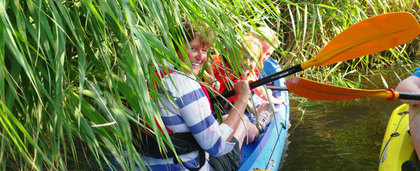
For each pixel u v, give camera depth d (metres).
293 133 3.35
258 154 2.33
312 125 3.52
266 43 2.62
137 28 1.20
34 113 1.36
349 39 1.83
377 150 2.93
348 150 2.95
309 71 4.73
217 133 1.71
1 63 0.98
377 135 3.21
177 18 1.42
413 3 4.97
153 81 1.44
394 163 2.25
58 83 1.10
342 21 4.22
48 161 1.17
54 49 1.09
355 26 1.81
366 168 2.67
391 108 3.84
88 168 1.75
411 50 5.94
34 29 1.12
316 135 3.28
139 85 1.18
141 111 1.30
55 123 1.27
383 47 1.86
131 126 1.65
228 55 1.73
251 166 2.19
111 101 1.33
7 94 1.15
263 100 3.15
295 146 3.08
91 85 1.21
